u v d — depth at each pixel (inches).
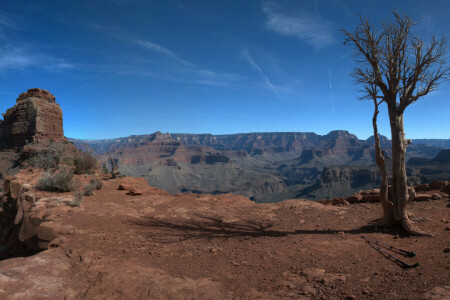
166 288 233.1
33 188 669.3
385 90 389.7
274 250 332.2
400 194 374.0
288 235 396.5
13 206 731.4
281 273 266.5
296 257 304.7
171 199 684.1
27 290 228.1
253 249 340.8
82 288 246.8
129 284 243.4
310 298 211.5
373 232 380.8
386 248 310.0
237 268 286.4
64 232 387.5
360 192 629.9
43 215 460.1
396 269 250.8
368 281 231.5
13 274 253.3
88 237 377.7
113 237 387.2
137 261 306.7
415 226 365.1
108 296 227.1
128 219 485.4
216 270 283.3
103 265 291.9
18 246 545.6
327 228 422.3
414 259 268.1
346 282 233.6
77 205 533.0
